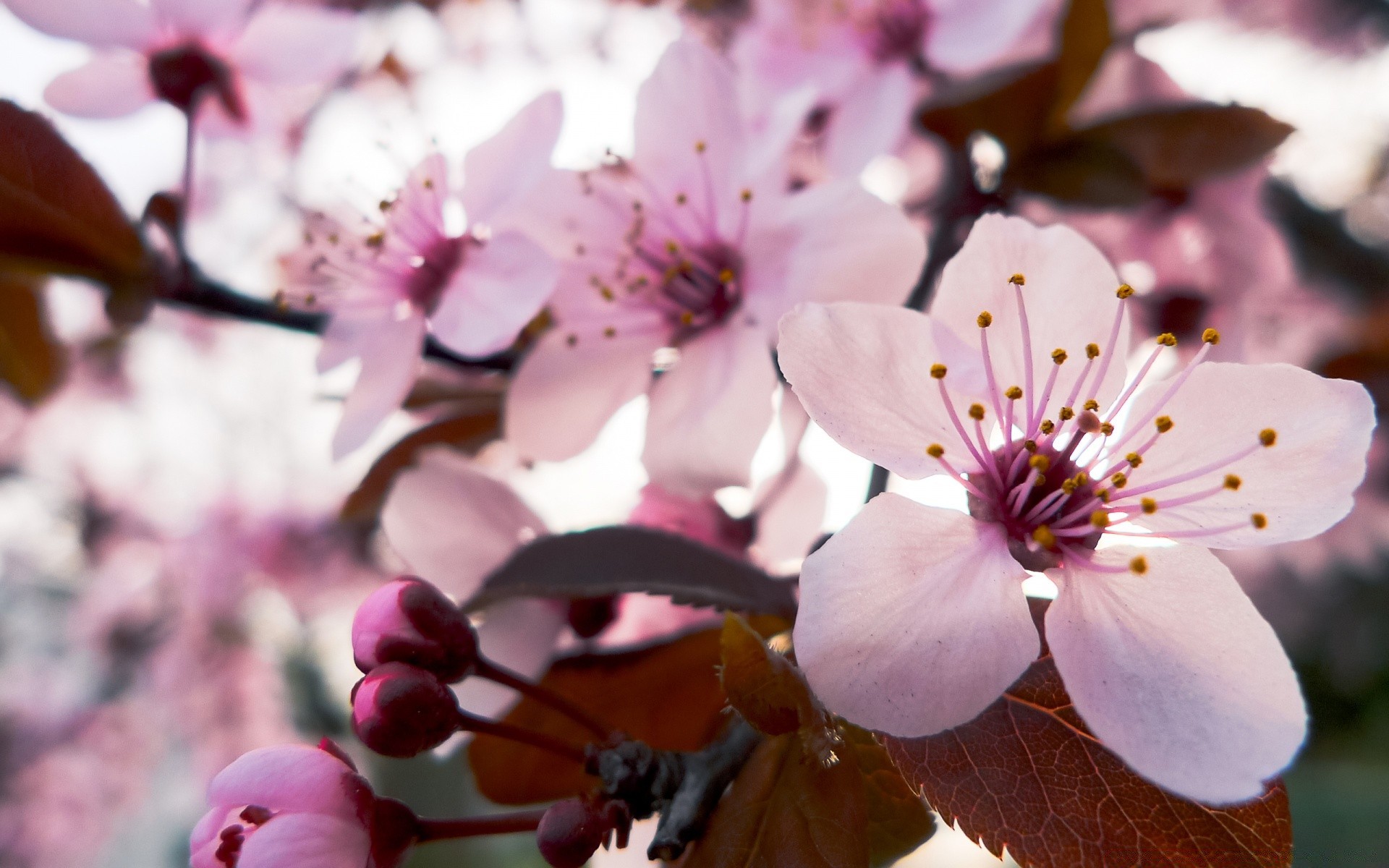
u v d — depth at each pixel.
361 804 0.08
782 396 0.11
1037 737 0.08
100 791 0.28
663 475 0.09
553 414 0.10
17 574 0.28
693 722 0.09
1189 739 0.08
